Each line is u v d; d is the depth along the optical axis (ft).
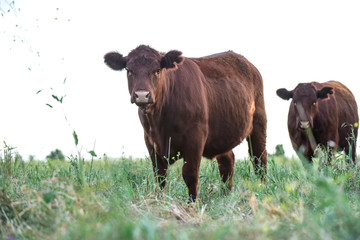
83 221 24.38
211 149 53.47
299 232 23.85
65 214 26.35
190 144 46.85
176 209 33.71
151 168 51.01
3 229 26.73
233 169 58.29
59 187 29.96
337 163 47.70
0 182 35.27
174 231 24.58
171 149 47.39
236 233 22.88
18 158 43.34
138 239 21.17
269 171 48.49
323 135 77.46
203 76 52.42
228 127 53.93
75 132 34.01
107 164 44.73
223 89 53.88
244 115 56.59
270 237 22.98
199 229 27.32
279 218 28.14
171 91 46.70
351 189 41.06
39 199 27.30
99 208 27.58
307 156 76.79
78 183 38.09
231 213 32.91
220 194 46.96
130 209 31.50
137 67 44.80
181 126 46.57
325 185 22.54
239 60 61.26
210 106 51.52
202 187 49.16
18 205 29.68
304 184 36.83
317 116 76.64
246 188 44.16
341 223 24.26
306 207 31.65
